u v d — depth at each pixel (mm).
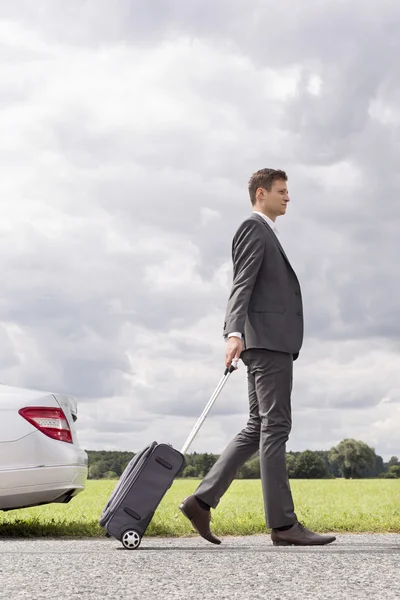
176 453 4512
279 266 4871
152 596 2809
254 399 4871
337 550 4230
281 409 4734
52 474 6230
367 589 2926
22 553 4215
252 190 5102
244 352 4836
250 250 4832
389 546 4594
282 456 4699
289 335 4797
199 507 4754
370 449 105125
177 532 6363
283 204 5059
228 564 3592
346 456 105250
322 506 9578
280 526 4672
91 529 6359
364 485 25031
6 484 6121
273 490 4676
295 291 4906
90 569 3465
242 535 6445
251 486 23000
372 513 8008
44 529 6438
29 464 6191
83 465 6484
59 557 3930
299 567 3477
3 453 6152
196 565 3566
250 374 4883
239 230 4914
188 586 3014
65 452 6316
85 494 14242
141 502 4453
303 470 70500
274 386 4734
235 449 4828
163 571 3395
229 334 4738
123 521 4430
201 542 5293
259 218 4992
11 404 6281
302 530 4699
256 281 4863
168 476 4492
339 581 3107
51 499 6305
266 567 3484
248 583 3074
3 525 6547
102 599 2754
